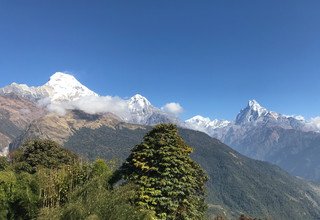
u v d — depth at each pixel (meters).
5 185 34.19
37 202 34.25
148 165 42.84
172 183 42.03
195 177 47.66
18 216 34.22
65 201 33.44
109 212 28.97
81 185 35.88
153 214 35.66
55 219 28.09
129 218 29.84
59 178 36.03
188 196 44.12
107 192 31.45
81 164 42.00
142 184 41.78
